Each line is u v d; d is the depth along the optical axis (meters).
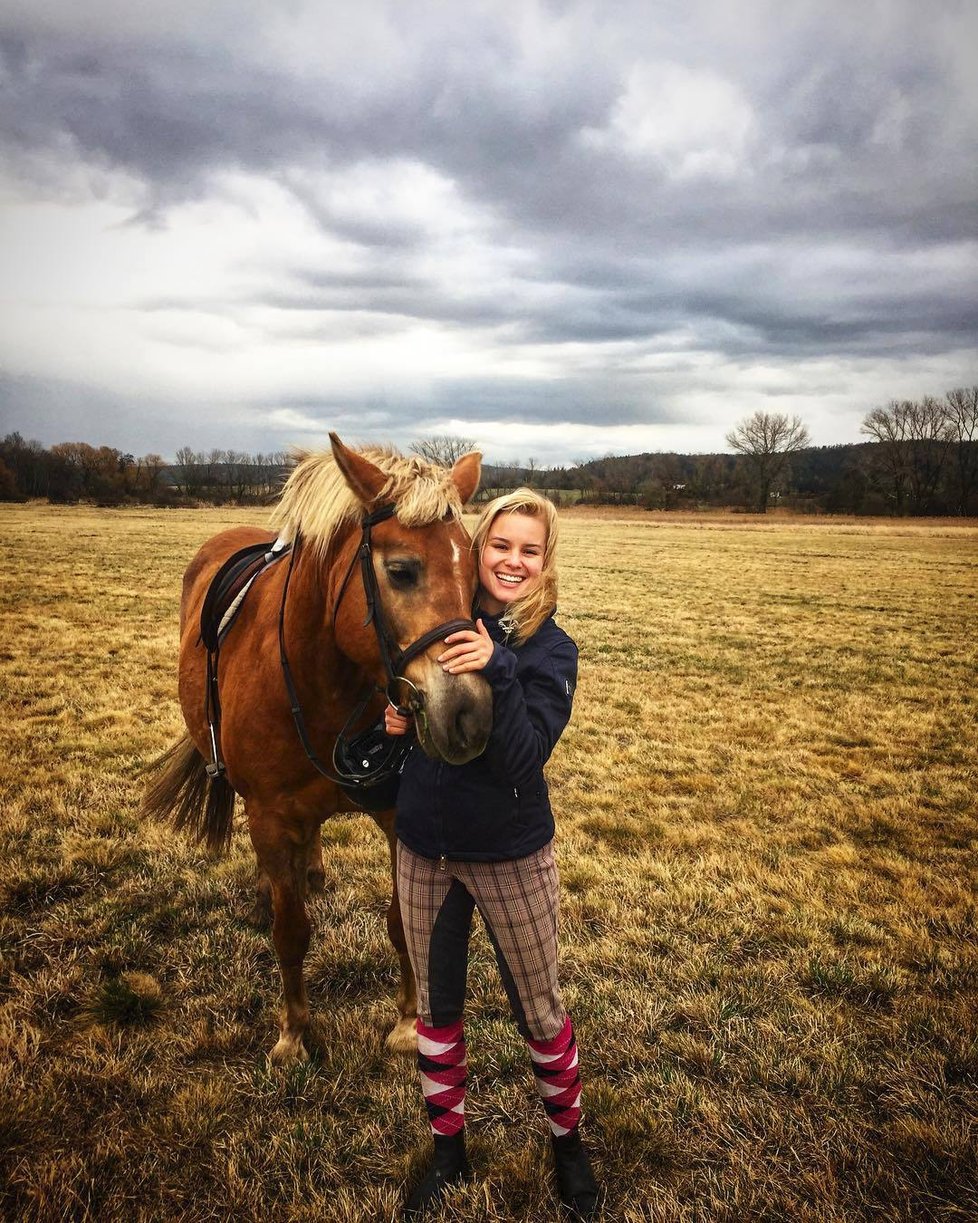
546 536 1.88
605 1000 2.95
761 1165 2.20
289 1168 2.15
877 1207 2.06
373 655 1.92
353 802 2.46
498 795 1.79
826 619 13.84
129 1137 2.22
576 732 6.61
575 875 3.95
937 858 4.37
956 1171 2.17
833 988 3.08
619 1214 2.05
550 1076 1.99
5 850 3.85
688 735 6.65
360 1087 2.50
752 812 4.96
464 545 1.87
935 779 5.72
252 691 2.40
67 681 7.34
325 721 2.29
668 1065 2.61
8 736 5.64
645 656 10.07
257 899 3.41
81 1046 2.58
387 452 2.12
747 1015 2.90
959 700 8.20
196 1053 2.61
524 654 1.84
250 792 2.50
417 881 1.92
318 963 3.14
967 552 31.50
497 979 3.07
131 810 4.42
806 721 7.21
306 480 2.27
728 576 21.30
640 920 3.56
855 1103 2.45
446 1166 2.09
